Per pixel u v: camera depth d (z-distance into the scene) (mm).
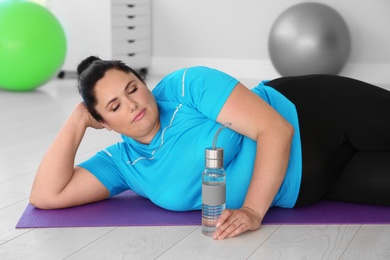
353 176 1886
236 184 1776
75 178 1913
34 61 4492
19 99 4352
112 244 1647
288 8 5113
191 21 5867
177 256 1560
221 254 1568
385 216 1835
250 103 1681
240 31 5715
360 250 1591
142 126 1704
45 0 5410
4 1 4574
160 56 6043
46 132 3252
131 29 5688
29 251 1612
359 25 5289
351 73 5387
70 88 4902
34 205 1921
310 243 1637
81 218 1842
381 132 1836
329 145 1816
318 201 1977
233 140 1736
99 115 1699
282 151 1686
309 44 4875
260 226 1758
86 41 5430
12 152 2803
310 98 1859
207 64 5871
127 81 1666
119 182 1943
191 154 1751
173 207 1852
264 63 5695
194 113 1746
